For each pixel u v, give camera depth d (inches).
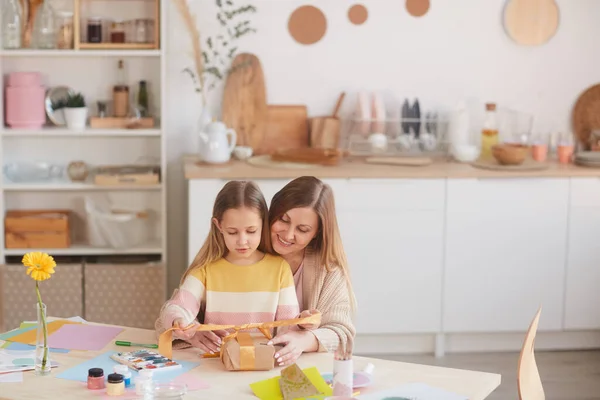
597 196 183.2
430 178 178.4
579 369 179.3
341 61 195.8
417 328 183.2
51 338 102.7
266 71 194.7
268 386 88.6
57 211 192.1
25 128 183.8
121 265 183.2
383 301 181.6
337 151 181.0
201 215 173.8
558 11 199.5
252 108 193.9
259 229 98.6
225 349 93.7
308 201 100.0
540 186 181.3
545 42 200.1
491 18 198.2
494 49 199.2
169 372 92.4
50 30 182.5
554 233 183.5
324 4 193.8
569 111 202.8
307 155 182.7
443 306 182.9
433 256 181.0
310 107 196.9
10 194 192.1
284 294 100.9
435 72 198.4
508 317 184.7
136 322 185.0
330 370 94.0
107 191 194.1
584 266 185.3
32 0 182.1
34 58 188.1
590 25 200.7
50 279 182.2
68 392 86.4
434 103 199.3
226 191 98.0
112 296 183.9
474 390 88.7
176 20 190.7
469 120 197.3
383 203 178.1
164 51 181.3
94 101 191.0
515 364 181.0
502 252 182.5
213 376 91.7
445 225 180.4
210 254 101.7
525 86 200.8
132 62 190.7
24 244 184.4
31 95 182.9
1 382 88.8
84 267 182.5
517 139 193.0
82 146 192.9
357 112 194.1
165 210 186.9
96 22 183.2
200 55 190.1
